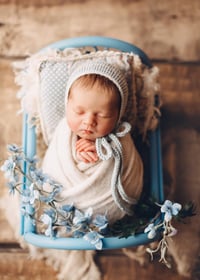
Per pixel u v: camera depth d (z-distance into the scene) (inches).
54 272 40.3
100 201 33.1
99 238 31.4
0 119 43.7
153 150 38.8
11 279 40.1
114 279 40.3
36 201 34.2
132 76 36.0
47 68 36.0
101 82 31.6
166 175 42.9
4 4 47.3
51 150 34.8
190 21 47.9
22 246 40.8
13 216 41.1
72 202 33.1
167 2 48.1
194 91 45.4
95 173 32.7
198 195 42.5
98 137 33.0
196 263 40.7
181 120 44.6
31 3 47.5
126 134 34.6
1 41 46.0
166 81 45.6
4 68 45.1
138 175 35.1
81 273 40.4
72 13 47.6
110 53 35.9
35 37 46.5
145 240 33.1
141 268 40.6
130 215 35.3
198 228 41.4
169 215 29.8
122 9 47.9
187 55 46.7
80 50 42.2
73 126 32.8
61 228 35.3
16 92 44.6
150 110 38.2
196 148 43.8
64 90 36.2
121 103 32.9
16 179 32.1
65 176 33.1
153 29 47.4
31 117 38.3
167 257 40.8
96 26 47.3
